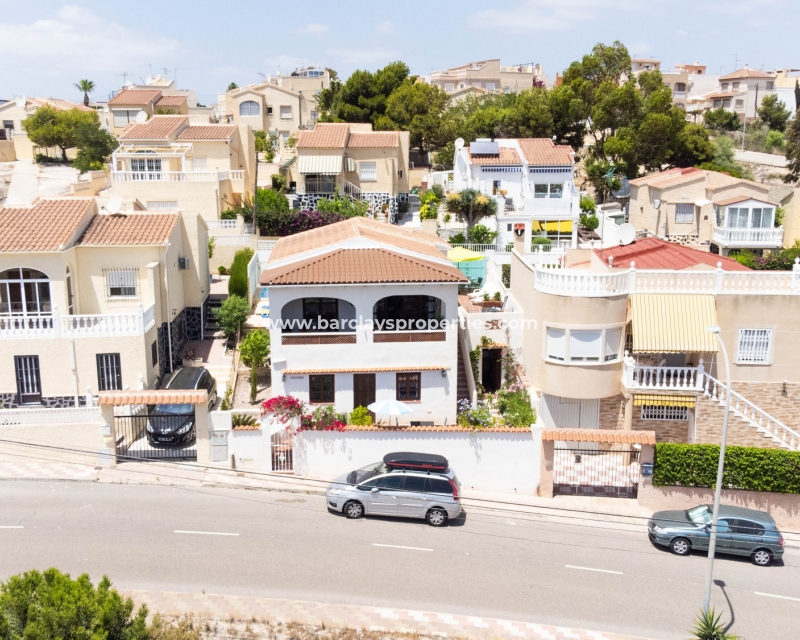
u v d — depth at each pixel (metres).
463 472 30.12
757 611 23.50
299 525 26.70
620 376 33.56
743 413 32.41
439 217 67.88
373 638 20.61
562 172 64.25
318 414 30.42
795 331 32.97
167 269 37.91
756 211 60.91
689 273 32.91
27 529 25.38
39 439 30.45
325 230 41.12
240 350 38.22
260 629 20.62
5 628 16.11
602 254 37.38
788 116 120.31
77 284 36.72
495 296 43.72
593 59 91.88
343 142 66.94
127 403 29.47
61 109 99.62
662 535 26.80
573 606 22.95
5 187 79.75
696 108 132.00
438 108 94.62
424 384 32.91
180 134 64.00
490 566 24.88
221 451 30.09
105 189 61.75
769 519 26.89
